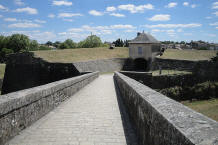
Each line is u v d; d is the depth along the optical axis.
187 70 34.66
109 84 16.59
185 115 2.22
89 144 3.86
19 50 74.88
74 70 31.02
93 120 5.51
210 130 1.70
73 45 102.31
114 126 4.98
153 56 44.16
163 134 2.30
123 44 95.56
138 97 4.16
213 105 22.14
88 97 9.60
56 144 3.82
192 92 28.92
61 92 8.02
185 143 1.64
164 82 29.75
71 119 5.58
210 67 30.92
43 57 37.59
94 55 48.97
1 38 77.12
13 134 4.11
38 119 5.48
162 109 2.62
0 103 3.61
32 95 5.02
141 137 3.73
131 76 28.73
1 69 49.81
